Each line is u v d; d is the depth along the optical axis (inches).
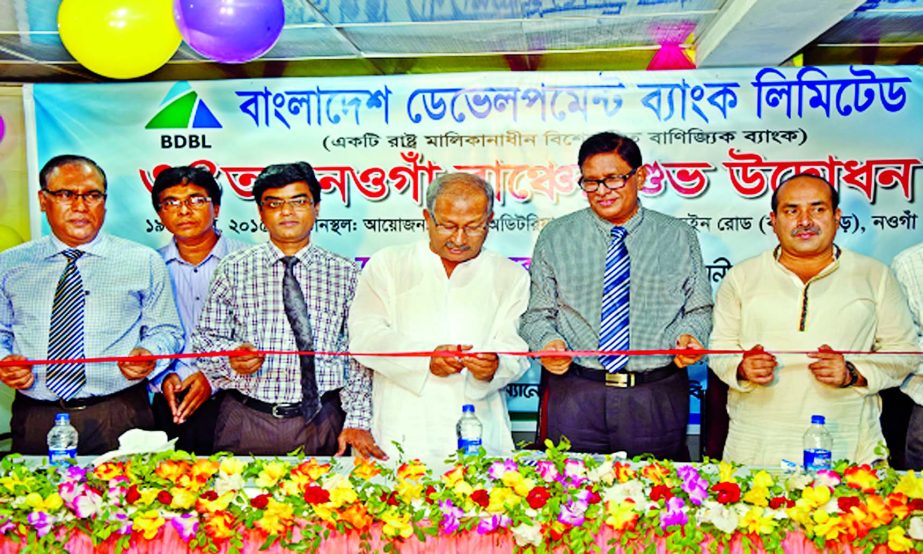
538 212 166.1
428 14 141.9
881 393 137.3
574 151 165.2
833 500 91.1
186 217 165.2
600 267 142.7
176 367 154.1
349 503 92.1
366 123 166.9
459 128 166.1
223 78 177.8
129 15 113.6
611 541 92.2
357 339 136.5
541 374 146.6
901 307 134.0
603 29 153.4
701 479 93.7
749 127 163.0
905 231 161.5
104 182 166.1
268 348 140.6
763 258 138.5
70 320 150.3
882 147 161.2
